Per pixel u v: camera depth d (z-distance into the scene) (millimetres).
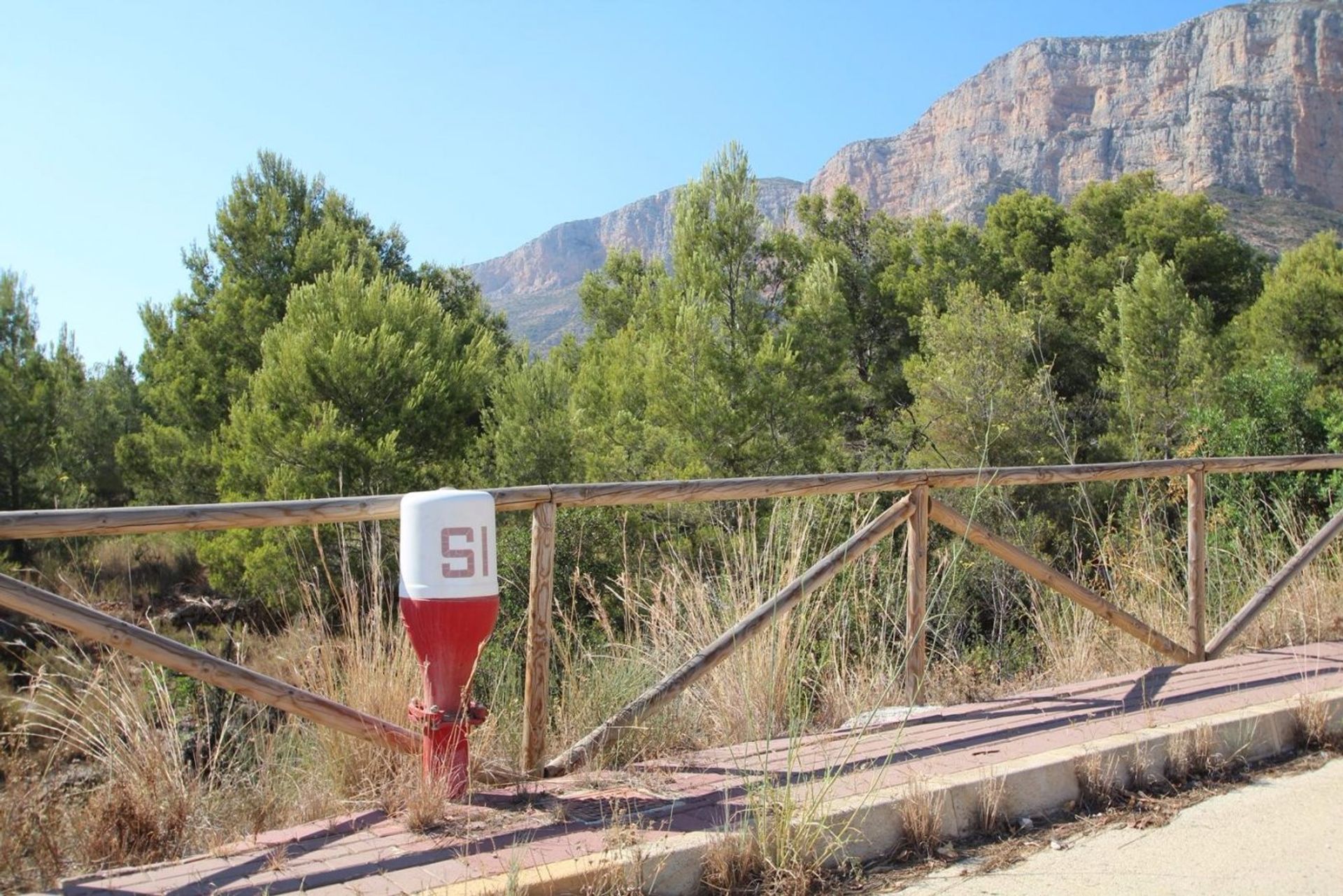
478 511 3541
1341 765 4188
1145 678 5266
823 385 15711
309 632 4629
